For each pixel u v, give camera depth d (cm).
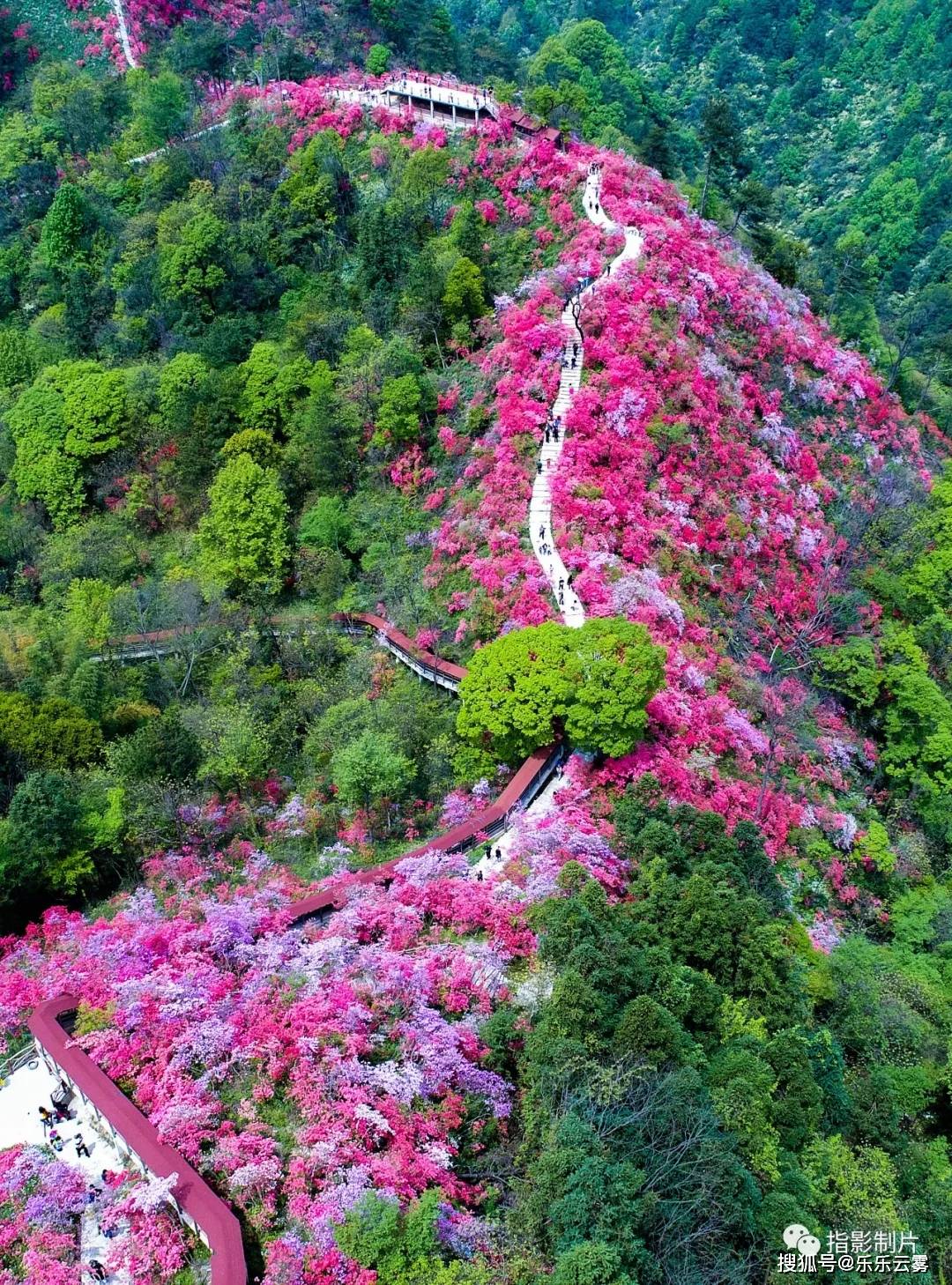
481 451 7300
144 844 5344
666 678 5788
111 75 13162
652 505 6906
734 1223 3250
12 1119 3781
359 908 4341
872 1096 4412
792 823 5878
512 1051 3834
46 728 5662
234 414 8100
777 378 8638
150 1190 3156
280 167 10506
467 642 6275
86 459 8312
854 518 8144
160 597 7031
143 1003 3816
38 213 11575
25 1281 3133
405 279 8912
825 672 7212
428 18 13950
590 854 4681
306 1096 3428
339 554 7288
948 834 6594
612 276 8262
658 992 3875
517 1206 3228
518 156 9700
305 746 5953
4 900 4966
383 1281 2950
